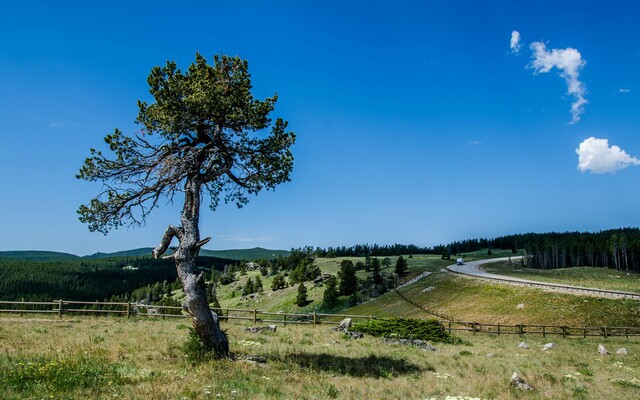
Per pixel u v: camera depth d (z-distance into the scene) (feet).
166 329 80.23
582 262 619.67
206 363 45.60
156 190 55.88
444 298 335.06
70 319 89.20
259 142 60.85
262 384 39.19
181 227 53.57
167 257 52.60
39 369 36.17
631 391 50.60
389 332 102.22
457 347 91.45
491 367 62.18
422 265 583.58
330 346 72.33
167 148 57.62
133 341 59.41
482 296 301.63
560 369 65.82
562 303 235.20
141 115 58.75
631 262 563.48
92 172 54.70
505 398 43.14
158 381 37.19
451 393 43.93
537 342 117.70
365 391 41.27
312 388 39.86
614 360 81.41
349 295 485.97
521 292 279.49
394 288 468.75
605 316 204.44
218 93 54.49
